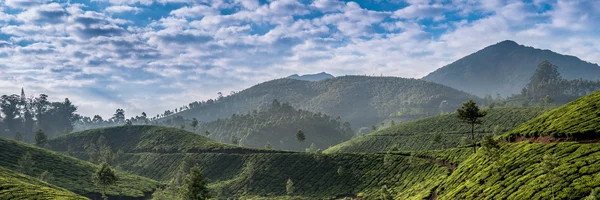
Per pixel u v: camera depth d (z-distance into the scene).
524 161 106.75
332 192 186.50
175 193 193.38
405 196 148.50
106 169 158.25
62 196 118.50
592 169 83.75
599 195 73.00
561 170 89.56
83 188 185.62
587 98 136.50
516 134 137.12
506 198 91.50
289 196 192.00
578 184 80.44
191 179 138.25
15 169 196.00
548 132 119.75
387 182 176.38
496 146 116.56
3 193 114.94
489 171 113.94
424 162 177.75
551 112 141.12
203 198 139.00
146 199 192.50
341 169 199.12
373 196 165.50
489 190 101.19
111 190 188.88
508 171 106.25
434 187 136.00
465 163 138.38
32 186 130.38
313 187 197.62
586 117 116.25
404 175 175.50
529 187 89.38
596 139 103.06
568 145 103.50
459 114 157.50
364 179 188.25
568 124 117.12
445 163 166.25
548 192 82.81
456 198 109.50
